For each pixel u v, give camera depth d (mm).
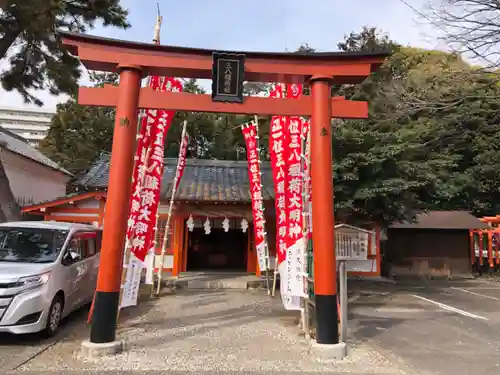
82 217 12820
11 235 7191
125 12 11375
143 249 7215
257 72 6105
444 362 5566
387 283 14461
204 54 5992
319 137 6031
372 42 17359
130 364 5055
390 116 11328
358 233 7750
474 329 7676
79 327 6969
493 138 19000
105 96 5973
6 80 10906
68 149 24297
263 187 14203
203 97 6027
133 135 5855
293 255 6770
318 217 5887
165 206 13531
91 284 8188
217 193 13289
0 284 5625
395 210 12078
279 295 10984
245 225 13078
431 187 13742
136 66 5914
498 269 19562
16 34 10281
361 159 11102
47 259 6723
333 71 6180
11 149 14461
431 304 10539
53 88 11000
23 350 5562
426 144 14727
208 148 24625
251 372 4906
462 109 14492
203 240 16594
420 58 15961
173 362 5188
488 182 20359
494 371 5215
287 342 6258
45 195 17656
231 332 6859
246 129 11445
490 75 11109
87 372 4750
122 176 5707
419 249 17906
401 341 6703
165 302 9773
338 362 5332
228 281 12289
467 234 18078
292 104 6176
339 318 6172
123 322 7473
